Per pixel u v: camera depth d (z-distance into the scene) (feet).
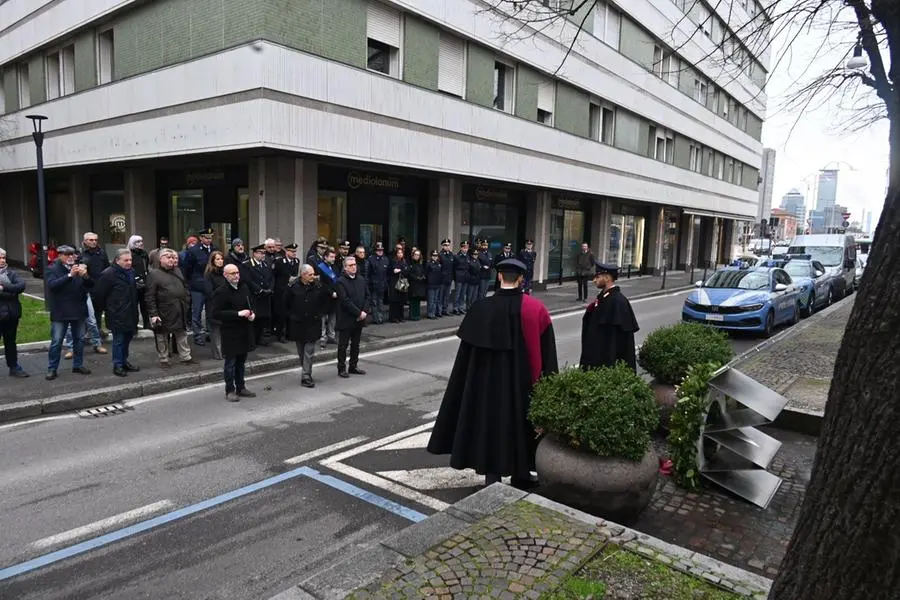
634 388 15.03
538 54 63.10
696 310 45.44
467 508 13.74
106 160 51.49
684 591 10.71
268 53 38.01
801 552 7.08
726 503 16.38
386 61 48.14
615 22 77.30
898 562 6.11
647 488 14.56
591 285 80.89
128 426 23.03
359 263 44.93
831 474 6.73
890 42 7.60
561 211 81.15
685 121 101.24
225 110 40.24
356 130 44.06
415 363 35.14
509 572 11.21
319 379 30.91
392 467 19.38
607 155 78.74
